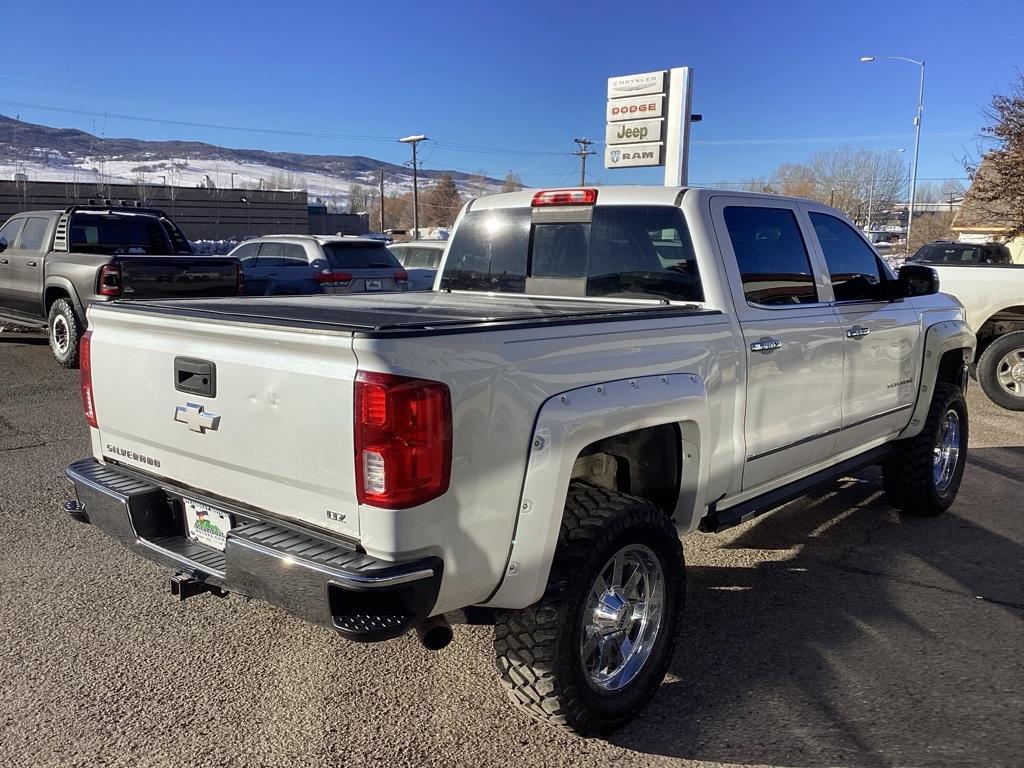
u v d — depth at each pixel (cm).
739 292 386
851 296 474
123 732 306
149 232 1168
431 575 251
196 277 973
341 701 330
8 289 1116
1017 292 884
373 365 243
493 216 478
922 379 528
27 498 560
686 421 341
